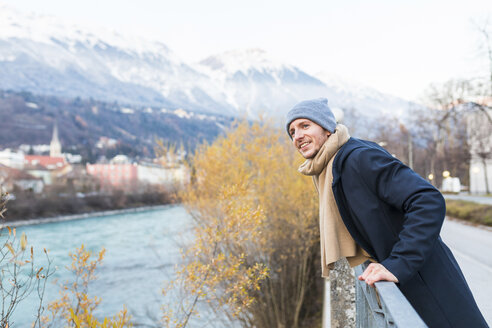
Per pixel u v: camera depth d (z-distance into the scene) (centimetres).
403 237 124
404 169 134
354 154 144
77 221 6675
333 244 153
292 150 924
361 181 141
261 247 747
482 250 963
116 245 3675
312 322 890
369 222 140
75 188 9369
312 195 855
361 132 7094
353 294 356
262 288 834
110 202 8331
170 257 2098
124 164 12425
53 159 13162
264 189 820
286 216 825
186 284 445
